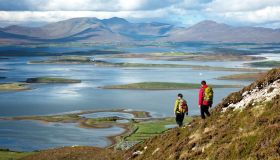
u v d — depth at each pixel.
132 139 112.69
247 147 20.73
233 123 25.00
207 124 27.89
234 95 29.31
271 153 18.48
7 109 175.38
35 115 161.12
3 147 107.50
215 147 23.11
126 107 183.88
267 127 20.72
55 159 49.88
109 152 48.84
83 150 53.16
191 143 26.20
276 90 25.28
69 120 149.75
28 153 74.06
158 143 31.45
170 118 152.38
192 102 196.12
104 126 137.88
